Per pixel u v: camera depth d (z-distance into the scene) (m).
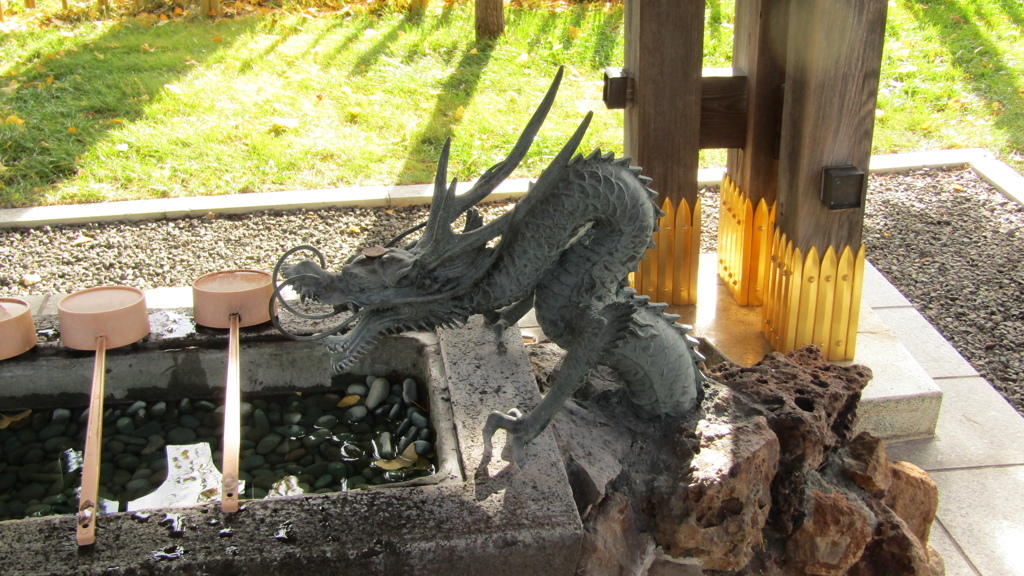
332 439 2.71
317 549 1.90
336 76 7.31
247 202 5.29
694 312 3.76
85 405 2.80
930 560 2.53
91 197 5.35
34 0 9.11
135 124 6.25
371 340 2.01
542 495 2.07
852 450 2.55
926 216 5.36
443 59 7.75
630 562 2.19
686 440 2.29
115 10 9.23
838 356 3.36
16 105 6.40
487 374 2.63
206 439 2.70
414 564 1.93
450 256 1.97
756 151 3.58
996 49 7.79
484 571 1.97
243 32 8.40
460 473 2.20
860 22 2.90
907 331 3.94
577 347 2.05
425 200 5.36
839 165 3.09
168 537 1.93
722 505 2.18
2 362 2.68
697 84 3.42
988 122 6.57
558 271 2.12
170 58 7.55
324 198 5.35
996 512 2.88
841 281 3.23
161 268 4.61
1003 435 3.26
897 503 2.59
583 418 2.42
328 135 6.25
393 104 6.77
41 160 5.64
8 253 4.74
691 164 3.55
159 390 2.83
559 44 8.08
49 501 2.41
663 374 2.28
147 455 2.62
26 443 2.65
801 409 2.43
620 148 6.01
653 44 3.34
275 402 2.90
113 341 2.66
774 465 2.28
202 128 6.23
